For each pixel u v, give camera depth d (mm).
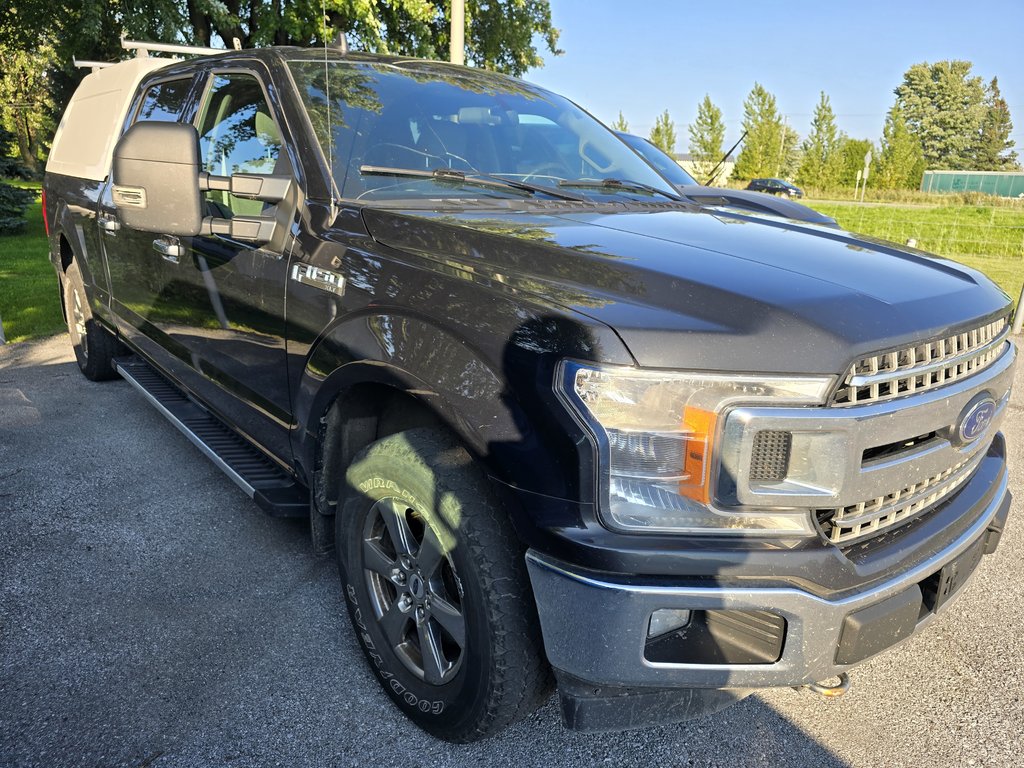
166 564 3166
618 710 1841
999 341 2229
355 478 2299
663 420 1689
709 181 7902
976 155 79750
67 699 2357
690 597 1680
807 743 2295
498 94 3420
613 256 2033
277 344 2701
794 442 1703
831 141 63125
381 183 2680
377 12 16516
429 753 2197
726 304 1787
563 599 1750
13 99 40969
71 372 5809
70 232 5000
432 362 1985
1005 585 3260
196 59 3834
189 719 2295
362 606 2398
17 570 3084
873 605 1816
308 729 2273
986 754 2260
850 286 1947
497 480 1845
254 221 2717
